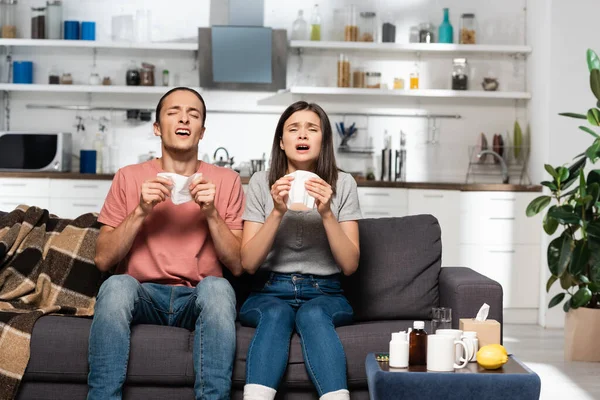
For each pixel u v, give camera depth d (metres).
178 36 6.79
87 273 3.32
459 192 6.12
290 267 3.10
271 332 2.78
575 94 5.98
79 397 2.85
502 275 6.11
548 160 6.02
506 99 6.78
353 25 6.62
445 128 6.82
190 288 3.07
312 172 3.16
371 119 6.82
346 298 3.32
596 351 4.77
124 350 2.74
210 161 6.78
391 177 6.65
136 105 6.82
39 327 2.85
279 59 6.59
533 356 4.91
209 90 6.77
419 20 6.82
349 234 3.09
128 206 3.13
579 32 5.97
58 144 6.38
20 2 6.74
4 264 3.34
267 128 6.80
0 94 6.75
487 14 6.78
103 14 6.75
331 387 2.67
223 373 2.73
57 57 6.78
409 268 3.36
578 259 4.70
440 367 2.49
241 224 3.21
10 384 2.79
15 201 6.22
